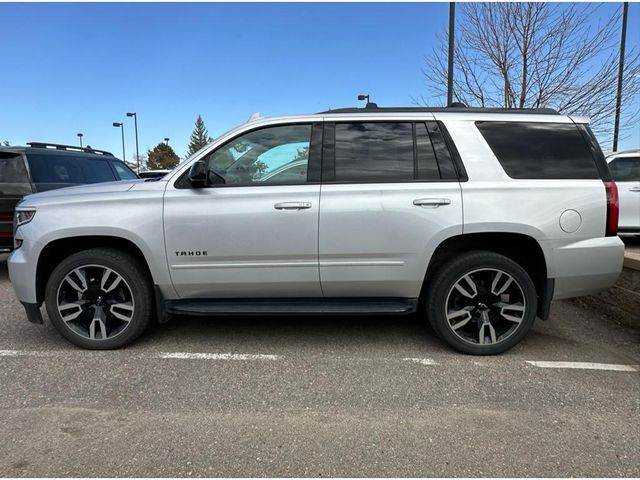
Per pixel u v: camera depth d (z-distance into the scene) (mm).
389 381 3273
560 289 3596
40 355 3727
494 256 3543
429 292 3678
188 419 2785
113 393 3107
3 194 5918
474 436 2604
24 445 2518
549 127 3650
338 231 3529
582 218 3498
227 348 3873
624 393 3096
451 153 3582
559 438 2586
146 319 3775
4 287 5969
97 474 2285
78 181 6785
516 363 3568
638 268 4184
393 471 2309
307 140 3672
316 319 4602
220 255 3596
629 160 7848
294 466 2352
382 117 3678
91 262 3684
